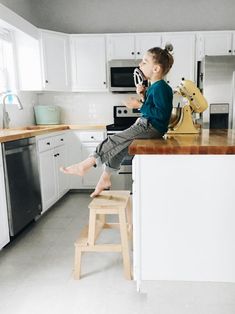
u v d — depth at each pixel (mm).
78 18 4148
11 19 2947
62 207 3293
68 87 4012
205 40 3809
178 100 3074
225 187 1342
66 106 4336
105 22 4141
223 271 1438
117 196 1923
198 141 1363
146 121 1623
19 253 2172
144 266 1479
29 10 4039
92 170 3816
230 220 1376
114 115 4129
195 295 1483
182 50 3844
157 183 1370
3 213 2160
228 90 3516
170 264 1459
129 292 1667
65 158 3713
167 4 4051
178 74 3887
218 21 4023
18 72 3729
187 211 1386
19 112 3729
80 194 3850
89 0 4105
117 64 3816
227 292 1459
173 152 1239
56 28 4180
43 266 1980
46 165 3051
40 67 3697
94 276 1841
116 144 1689
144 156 1347
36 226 2715
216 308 1474
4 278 1839
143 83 1730
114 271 1897
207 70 3508
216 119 3584
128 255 1796
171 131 1696
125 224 1771
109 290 1689
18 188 2377
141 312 1493
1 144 2143
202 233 1404
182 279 1468
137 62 3789
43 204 2953
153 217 1412
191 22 4055
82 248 1805
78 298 1622
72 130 3771
